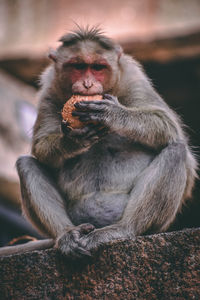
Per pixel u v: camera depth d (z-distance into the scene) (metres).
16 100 34.19
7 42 38.97
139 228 14.25
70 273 12.68
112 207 15.06
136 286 12.29
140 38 34.56
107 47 16.27
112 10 38.06
